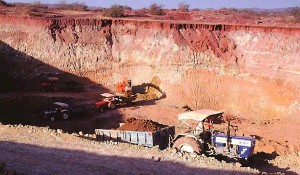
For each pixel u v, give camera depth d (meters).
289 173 19.12
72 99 38.31
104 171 14.77
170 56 45.19
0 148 17.14
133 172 14.84
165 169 15.37
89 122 33.72
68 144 18.20
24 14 51.25
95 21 49.22
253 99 40.62
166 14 74.19
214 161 16.56
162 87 43.47
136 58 46.84
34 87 41.84
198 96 42.09
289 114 37.12
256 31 46.09
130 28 49.06
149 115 35.97
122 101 38.19
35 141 18.50
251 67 43.28
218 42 46.56
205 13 80.12
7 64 43.34
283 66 41.88
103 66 46.34
